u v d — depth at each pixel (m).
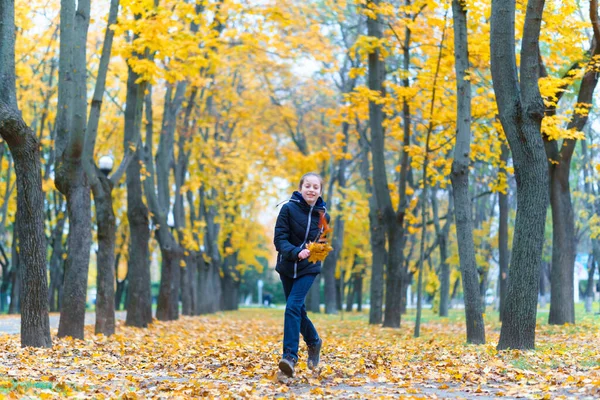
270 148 33.25
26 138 10.79
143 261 19.73
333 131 37.72
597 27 16.23
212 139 31.84
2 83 10.70
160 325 20.27
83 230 13.55
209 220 37.97
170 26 15.99
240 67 32.72
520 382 7.25
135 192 19.86
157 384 7.26
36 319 11.07
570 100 23.42
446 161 19.12
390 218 21.28
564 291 18.16
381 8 17.11
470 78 13.79
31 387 6.56
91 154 14.30
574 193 31.41
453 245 38.78
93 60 25.94
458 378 7.77
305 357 10.04
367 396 6.39
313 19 24.81
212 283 38.47
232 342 13.32
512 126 10.79
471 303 13.62
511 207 37.66
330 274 38.44
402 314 33.59
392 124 21.16
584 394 6.34
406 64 18.48
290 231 7.48
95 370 8.80
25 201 10.96
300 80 36.66
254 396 6.27
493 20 10.90
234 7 18.75
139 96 16.19
